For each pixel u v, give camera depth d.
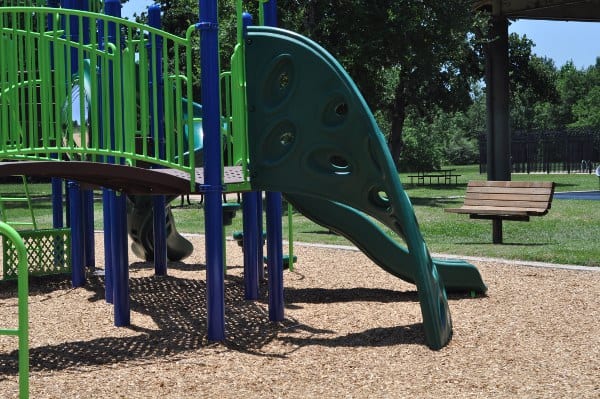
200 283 8.89
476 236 13.39
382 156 5.78
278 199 6.67
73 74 8.27
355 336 5.98
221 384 4.66
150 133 8.15
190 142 5.88
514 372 4.85
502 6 21.80
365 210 6.04
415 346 5.59
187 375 4.88
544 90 53.16
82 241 8.70
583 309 6.84
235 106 7.05
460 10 23.03
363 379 4.74
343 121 5.90
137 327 6.51
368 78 24.47
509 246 11.58
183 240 10.79
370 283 8.71
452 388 4.52
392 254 7.72
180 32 29.97
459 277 7.59
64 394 4.46
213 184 5.83
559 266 9.22
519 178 41.28
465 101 41.59
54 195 9.70
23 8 5.77
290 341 5.89
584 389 4.46
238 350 5.61
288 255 10.41
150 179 5.64
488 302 7.30
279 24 22.55
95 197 29.66
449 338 5.80
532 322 6.34
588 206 20.39
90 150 5.80
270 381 4.72
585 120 95.56
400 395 4.39
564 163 50.44
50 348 5.72
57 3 9.20
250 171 6.18
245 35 6.14
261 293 8.22
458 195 28.53
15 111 5.92
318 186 6.04
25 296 3.79
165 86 5.93
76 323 6.69
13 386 4.62
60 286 8.76
